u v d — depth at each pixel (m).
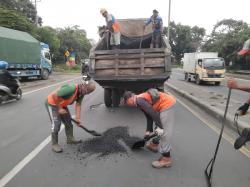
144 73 10.68
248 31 47.44
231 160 6.12
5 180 5.18
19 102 14.00
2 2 50.88
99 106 12.73
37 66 28.23
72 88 6.55
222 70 25.91
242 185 4.98
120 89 11.73
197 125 9.34
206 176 5.30
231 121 9.10
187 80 30.47
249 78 34.62
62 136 7.83
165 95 5.65
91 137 7.70
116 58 10.75
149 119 6.45
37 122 9.67
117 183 5.03
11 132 8.42
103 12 12.20
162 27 13.06
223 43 50.34
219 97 15.61
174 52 90.62
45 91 18.64
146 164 5.86
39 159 6.18
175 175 5.35
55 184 5.02
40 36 48.25
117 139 7.48
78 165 5.83
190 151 6.67
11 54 24.55
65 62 63.88
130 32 14.77
